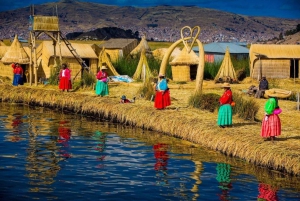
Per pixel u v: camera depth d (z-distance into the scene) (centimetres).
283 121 2184
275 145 1681
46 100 3091
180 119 2192
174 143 2058
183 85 3641
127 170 1664
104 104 2678
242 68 4503
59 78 3353
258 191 1456
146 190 1459
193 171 1655
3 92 3347
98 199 1373
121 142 2091
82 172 1627
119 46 6612
